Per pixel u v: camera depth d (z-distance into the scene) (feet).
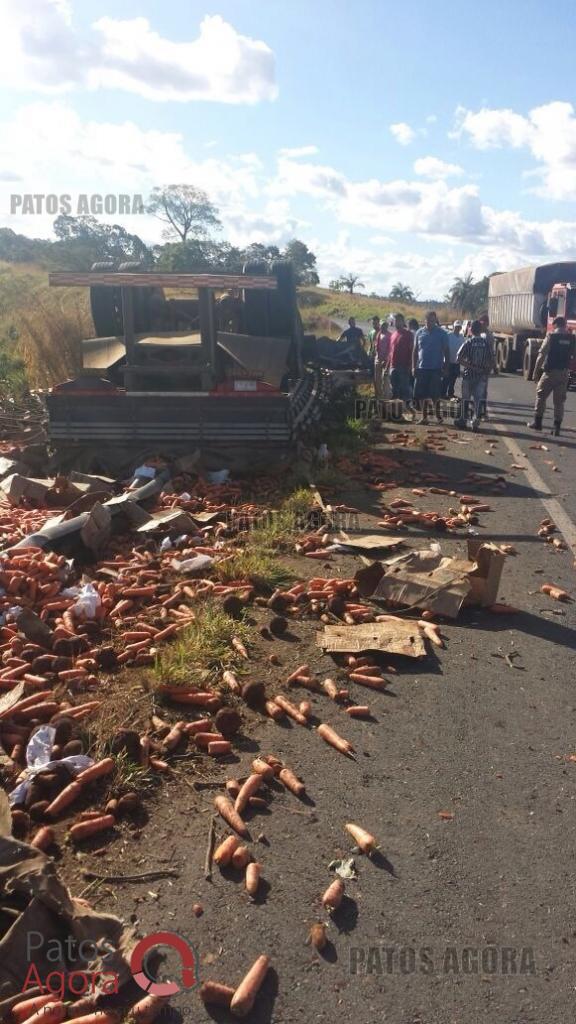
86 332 54.44
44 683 14.12
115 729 12.73
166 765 11.91
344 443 38.17
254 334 34.91
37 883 8.62
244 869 9.98
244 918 9.23
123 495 25.77
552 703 14.52
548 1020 8.07
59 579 19.13
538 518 26.89
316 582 19.30
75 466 29.96
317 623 17.60
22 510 25.32
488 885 9.87
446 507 27.99
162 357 30.53
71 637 15.83
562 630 17.87
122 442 29.73
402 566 19.30
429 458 36.91
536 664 16.11
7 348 54.90
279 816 11.03
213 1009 8.14
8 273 98.12
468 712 14.07
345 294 294.87
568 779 12.16
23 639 15.88
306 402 34.73
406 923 9.24
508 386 76.48
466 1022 8.04
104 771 11.51
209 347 30.12
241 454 29.76
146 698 13.88
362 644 16.05
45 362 53.01
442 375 48.65
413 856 10.34
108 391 29.66
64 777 11.42
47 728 12.29
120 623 16.87
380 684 14.83
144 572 19.63
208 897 9.53
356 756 12.55
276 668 15.35
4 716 12.95
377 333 60.13
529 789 11.86
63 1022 7.79
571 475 33.94
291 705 13.85
